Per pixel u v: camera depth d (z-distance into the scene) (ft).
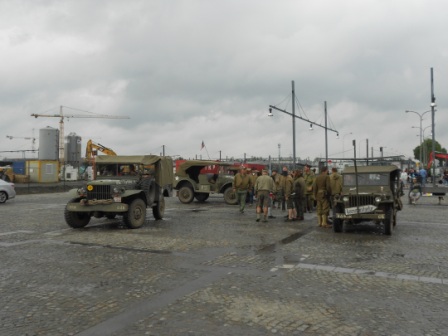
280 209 60.85
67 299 17.31
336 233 36.65
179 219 47.21
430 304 16.63
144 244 30.50
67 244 30.50
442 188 68.44
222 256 26.25
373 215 35.50
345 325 14.37
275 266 23.45
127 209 38.27
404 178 119.85
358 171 40.55
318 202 41.37
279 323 14.56
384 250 28.37
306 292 18.31
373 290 18.61
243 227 40.37
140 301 17.04
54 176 153.28
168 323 14.57
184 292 18.31
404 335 13.51
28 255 26.48
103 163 43.24
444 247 29.53
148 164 43.75
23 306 16.40
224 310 15.92
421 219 47.44
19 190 104.58
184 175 72.59
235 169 71.26
